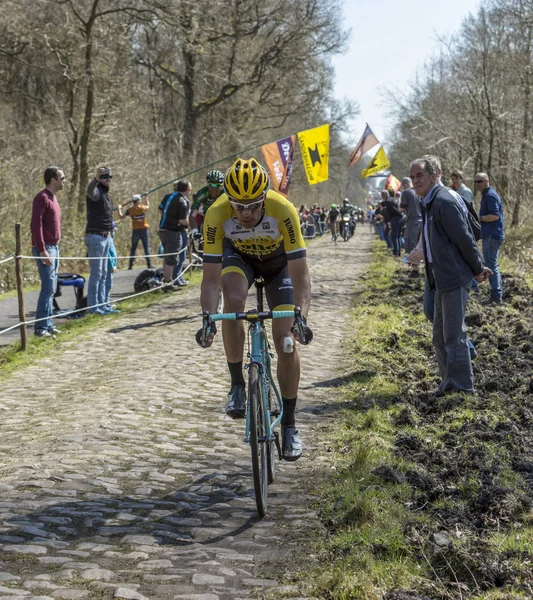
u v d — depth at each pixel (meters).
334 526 3.77
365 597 2.99
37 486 4.34
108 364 7.80
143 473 4.59
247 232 4.12
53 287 9.19
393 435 5.24
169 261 12.76
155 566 3.31
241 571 3.28
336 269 17.58
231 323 4.16
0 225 15.75
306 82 36.94
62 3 19.95
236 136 38.03
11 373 7.51
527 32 24.59
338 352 8.09
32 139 24.22
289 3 31.44
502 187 25.86
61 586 3.10
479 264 5.83
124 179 23.41
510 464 4.61
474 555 3.30
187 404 6.21
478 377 6.50
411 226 14.01
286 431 4.32
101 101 23.33
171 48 33.09
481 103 25.53
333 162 50.12
